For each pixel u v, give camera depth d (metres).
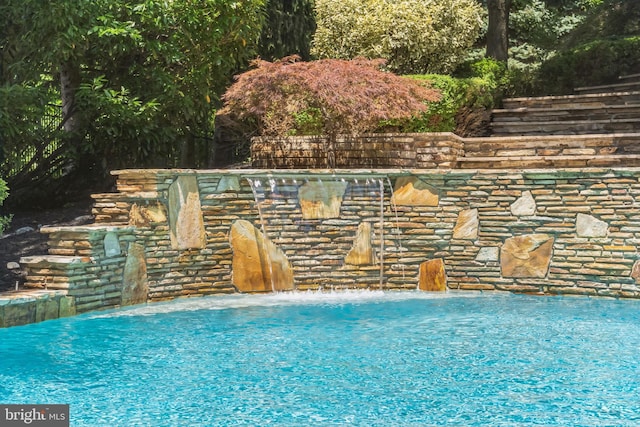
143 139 13.48
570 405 5.68
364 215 10.98
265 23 16.05
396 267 11.02
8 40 12.60
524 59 22.62
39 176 13.37
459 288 10.98
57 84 14.16
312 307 9.72
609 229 10.34
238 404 5.69
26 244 10.83
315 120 13.14
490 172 10.86
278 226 10.82
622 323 8.67
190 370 6.66
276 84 11.80
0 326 8.23
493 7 17.78
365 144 12.36
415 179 11.00
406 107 11.95
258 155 12.73
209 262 10.55
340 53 15.35
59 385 6.20
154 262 10.05
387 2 15.79
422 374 6.54
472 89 14.34
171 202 10.27
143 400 5.80
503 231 10.83
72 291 9.05
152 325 8.57
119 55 13.30
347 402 5.75
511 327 8.46
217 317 9.05
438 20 15.84
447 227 10.98
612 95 14.86
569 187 10.53
